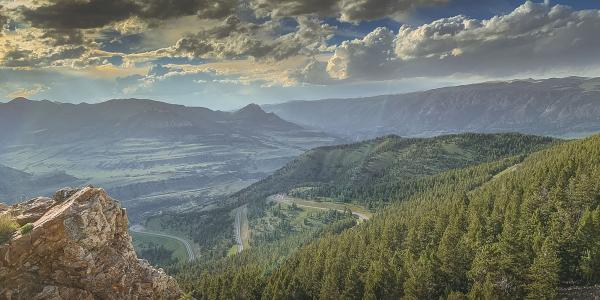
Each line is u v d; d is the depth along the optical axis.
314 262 137.75
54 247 62.62
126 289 68.44
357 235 173.88
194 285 150.62
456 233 121.38
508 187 156.00
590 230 94.56
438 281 96.94
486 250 92.44
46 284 61.53
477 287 85.00
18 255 60.41
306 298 121.38
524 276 86.19
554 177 139.62
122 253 71.44
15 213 69.19
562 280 93.19
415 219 164.88
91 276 64.88
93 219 66.88
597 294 84.31
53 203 71.44
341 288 118.00
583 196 114.00
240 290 133.25
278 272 137.25
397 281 102.38
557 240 95.62
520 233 100.19
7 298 57.97
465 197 168.50
